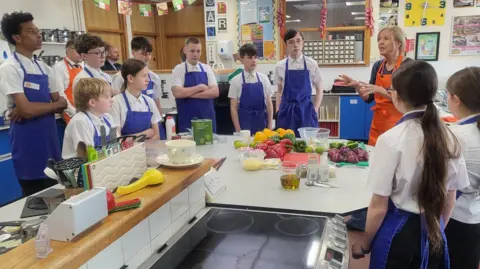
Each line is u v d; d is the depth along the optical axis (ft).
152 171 3.84
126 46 20.63
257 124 11.28
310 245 3.78
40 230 2.56
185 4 21.84
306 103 10.77
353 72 19.12
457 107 5.26
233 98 11.34
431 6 17.75
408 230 4.01
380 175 3.98
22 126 9.04
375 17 18.43
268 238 3.97
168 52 23.63
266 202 4.96
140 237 3.45
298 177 5.65
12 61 8.69
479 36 17.52
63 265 2.44
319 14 18.99
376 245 4.18
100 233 2.82
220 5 19.56
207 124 8.46
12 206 4.68
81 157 3.81
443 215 4.21
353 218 4.62
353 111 18.08
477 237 5.32
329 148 7.49
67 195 3.52
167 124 8.55
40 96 9.12
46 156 9.40
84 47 9.37
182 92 10.77
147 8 18.29
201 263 3.48
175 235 4.07
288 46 10.59
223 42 19.27
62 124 12.55
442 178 3.77
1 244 3.51
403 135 3.90
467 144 4.99
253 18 19.33
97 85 6.15
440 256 4.17
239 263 3.45
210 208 4.87
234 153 7.68
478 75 5.00
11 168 12.05
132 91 7.97
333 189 5.43
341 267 3.42
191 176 4.22
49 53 15.42
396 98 4.16
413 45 18.31
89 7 17.94
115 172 3.59
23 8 14.42
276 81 11.26
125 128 7.85
